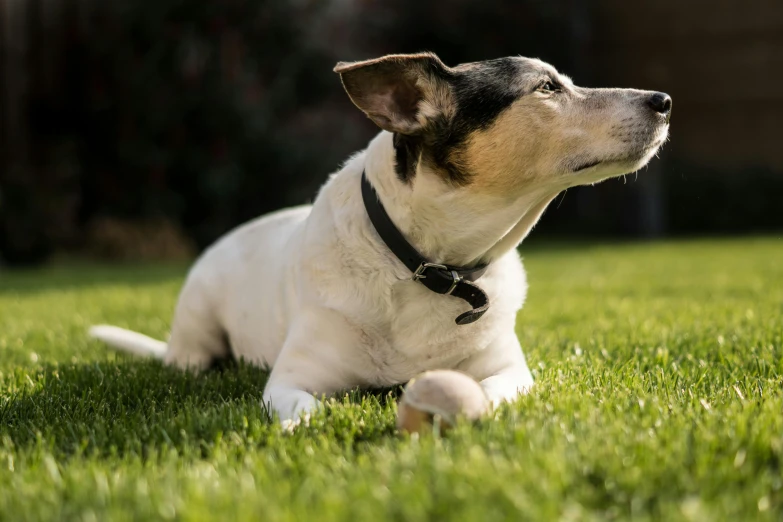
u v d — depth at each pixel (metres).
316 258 1.17
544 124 1.14
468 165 1.13
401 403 1.01
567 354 1.35
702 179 5.20
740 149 5.25
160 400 1.18
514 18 5.29
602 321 1.61
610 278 2.52
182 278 2.94
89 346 1.55
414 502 0.87
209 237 4.27
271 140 4.20
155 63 3.96
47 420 1.10
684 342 1.41
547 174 1.15
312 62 4.25
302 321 1.17
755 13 5.12
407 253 1.13
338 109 4.69
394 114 1.13
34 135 4.14
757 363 1.26
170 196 4.15
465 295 1.14
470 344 1.16
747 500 0.87
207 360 1.42
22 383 1.25
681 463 0.92
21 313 1.98
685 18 5.24
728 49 5.20
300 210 1.39
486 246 1.15
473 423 1.00
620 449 0.94
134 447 1.00
